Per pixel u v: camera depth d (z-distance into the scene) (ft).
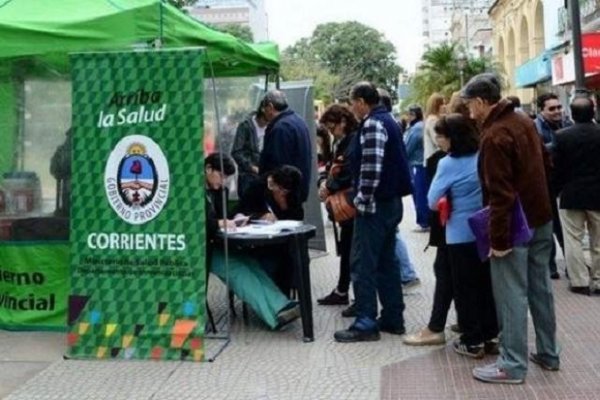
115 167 20.35
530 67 67.41
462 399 17.10
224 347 21.35
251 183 26.18
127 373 19.35
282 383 18.42
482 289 19.80
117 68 20.22
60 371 19.58
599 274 26.50
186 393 17.88
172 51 19.94
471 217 17.83
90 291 20.62
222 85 36.50
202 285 20.16
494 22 159.02
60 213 23.17
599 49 45.88
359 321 21.85
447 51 140.15
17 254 22.99
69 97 23.52
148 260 20.33
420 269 32.19
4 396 17.89
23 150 23.62
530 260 18.17
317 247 36.32
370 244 21.38
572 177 26.04
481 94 16.96
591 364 19.16
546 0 103.86
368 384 18.22
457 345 20.49
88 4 22.71
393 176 21.04
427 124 35.19
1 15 21.84
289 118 26.18
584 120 26.08
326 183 25.79
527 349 18.29
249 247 22.56
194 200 20.08
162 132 20.07
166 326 20.25
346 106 24.52
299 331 22.91
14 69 23.77
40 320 23.02
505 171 16.70
